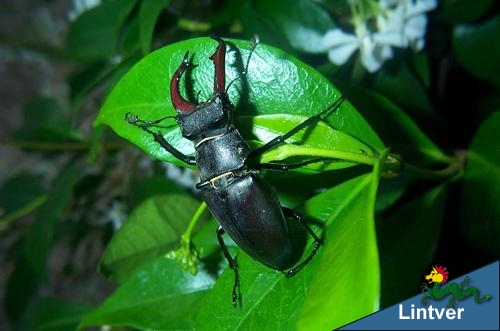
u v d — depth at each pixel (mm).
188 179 314
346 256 175
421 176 231
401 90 270
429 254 218
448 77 310
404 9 258
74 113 297
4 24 630
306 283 196
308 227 203
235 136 208
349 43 258
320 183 218
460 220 229
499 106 298
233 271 204
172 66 212
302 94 206
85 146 345
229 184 210
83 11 325
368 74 269
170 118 212
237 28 289
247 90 208
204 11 329
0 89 672
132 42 275
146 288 229
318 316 167
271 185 221
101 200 372
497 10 268
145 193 286
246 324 195
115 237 259
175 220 266
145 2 245
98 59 327
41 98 357
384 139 236
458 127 301
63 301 318
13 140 352
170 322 223
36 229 289
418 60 278
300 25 265
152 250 261
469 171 229
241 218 207
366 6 259
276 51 205
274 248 201
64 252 545
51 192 299
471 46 270
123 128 213
